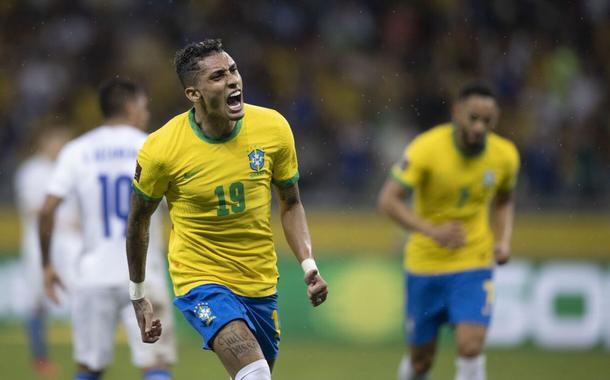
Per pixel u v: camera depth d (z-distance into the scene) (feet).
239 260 54.70
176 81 173.68
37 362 105.50
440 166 77.36
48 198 72.38
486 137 77.87
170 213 55.57
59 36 179.93
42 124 168.55
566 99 173.58
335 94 172.14
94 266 70.95
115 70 176.35
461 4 181.98
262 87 172.45
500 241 79.46
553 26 182.19
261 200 54.13
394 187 78.28
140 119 74.74
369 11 183.83
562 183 156.66
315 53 178.91
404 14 181.57
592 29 182.50
